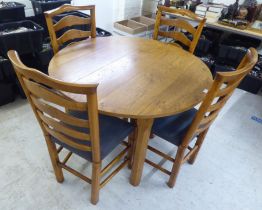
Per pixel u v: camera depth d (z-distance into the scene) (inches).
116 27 115.3
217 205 58.4
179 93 46.2
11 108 83.8
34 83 33.9
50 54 87.3
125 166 65.6
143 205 56.9
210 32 111.8
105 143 46.8
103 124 50.9
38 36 81.1
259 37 90.0
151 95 44.7
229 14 103.1
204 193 61.0
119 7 126.0
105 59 56.9
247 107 96.3
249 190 62.7
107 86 46.2
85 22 69.8
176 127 53.2
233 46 105.8
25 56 88.1
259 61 106.8
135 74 51.4
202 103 41.1
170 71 54.1
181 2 108.7
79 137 40.8
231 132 81.9
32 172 61.8
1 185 58.0
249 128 84.7
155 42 70.1
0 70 76.5
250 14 101.7
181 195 60.0
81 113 52.8
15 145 69.1
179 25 72.8
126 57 58.8
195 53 116.1
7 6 82.0
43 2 88.7
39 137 72.4
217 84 36.3
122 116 39.5
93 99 31.8
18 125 76.3
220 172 67.0
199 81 51.0
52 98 34.3
